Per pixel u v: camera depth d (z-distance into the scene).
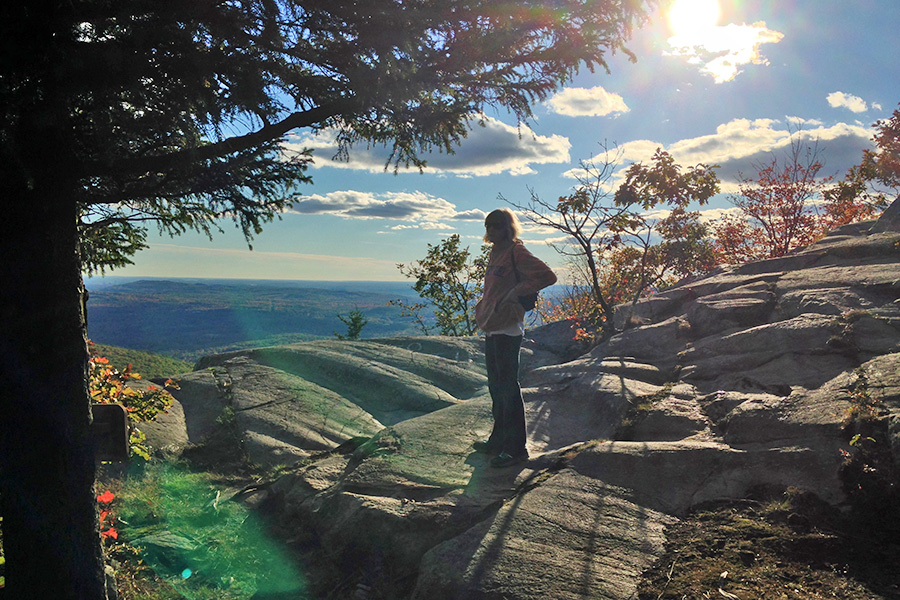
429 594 3.01
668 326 6.90
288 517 4.44
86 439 3.03
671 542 3.20
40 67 2.28
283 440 6.44
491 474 4.12
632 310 8.59
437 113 3.22
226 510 4.81
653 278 11.79
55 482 2.89
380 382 7.75
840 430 3.66
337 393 7.70
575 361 6.86
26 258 2.73
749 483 3.61
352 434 6.57
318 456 5.54
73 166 2.72
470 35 2.88
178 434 6.65
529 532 3.30
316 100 3.03
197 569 3.95
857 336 4.93
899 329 4.89
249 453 6.18
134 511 4.82
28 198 2.67
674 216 11.54
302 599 3.46
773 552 2.96
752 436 4.01
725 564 2.91
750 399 4.51
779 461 3.66
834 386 4.21
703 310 6.86
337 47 2.89
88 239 3.93
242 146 2.97
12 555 2.92
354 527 3.74
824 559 2.87
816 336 5.16
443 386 7.84
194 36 2.57
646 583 2.87
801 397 4.21
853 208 13.22
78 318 2.98
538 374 6.60
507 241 4.30
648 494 3.67
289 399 7.42
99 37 2.57
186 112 2.67
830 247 7.57
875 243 7.15
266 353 9.00
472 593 2.89
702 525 3.31
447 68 3.02
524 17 2.81
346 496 4.02
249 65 2.61
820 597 2.58
